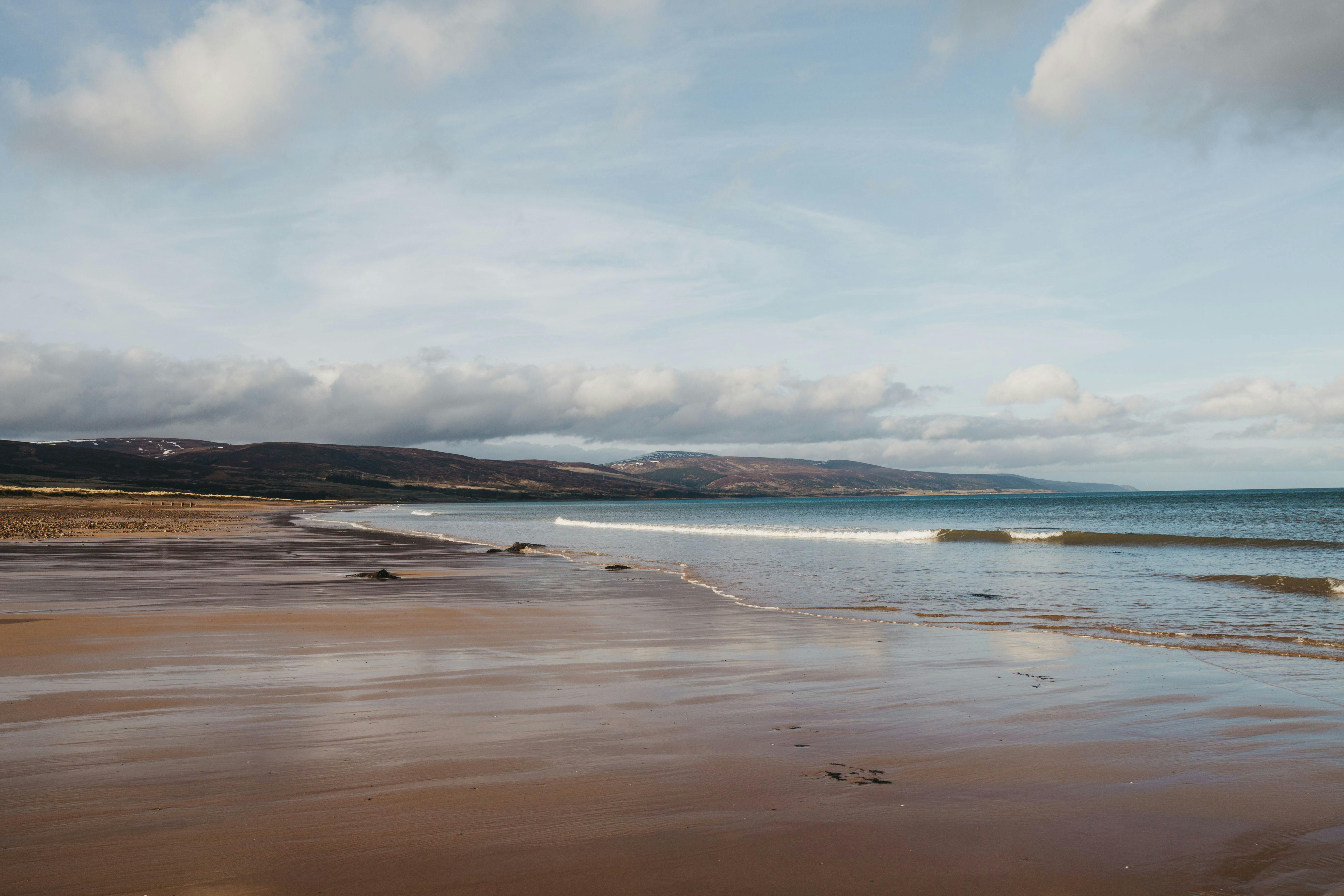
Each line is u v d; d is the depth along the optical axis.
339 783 5.34
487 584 20.62
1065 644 11.51
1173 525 60.38
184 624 12.94
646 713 7.38
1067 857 4.24
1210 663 9.99
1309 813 4.89
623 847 4.31
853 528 66.06
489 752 6.09
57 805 4.89
